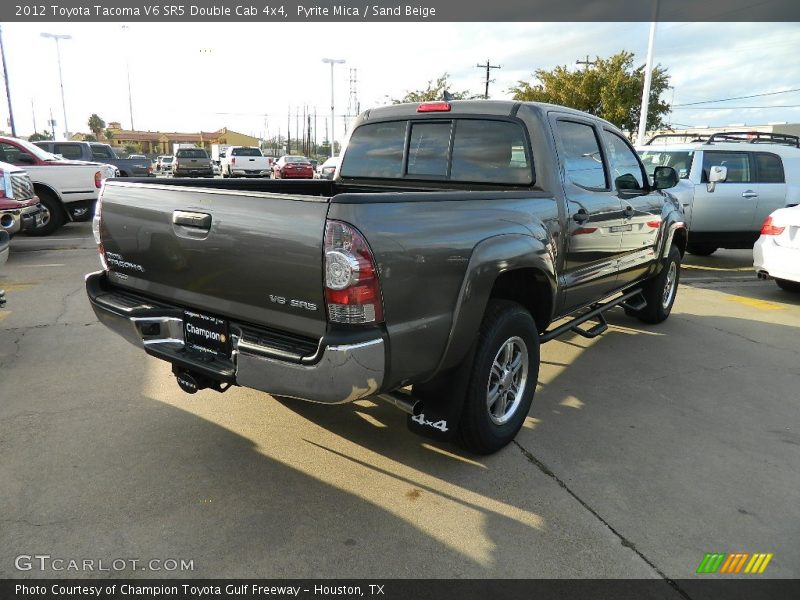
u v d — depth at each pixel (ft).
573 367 15.88
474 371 9.95
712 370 15.84
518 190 12.24
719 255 37.19
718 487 10.12
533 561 8.15
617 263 15.38
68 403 12.70
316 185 15.06
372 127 14.69
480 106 12.75
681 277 29.53
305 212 7.83
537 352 11.55
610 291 15.88
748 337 18.92
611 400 13.73
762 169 32.65
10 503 9.12
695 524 9.07
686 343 18.15
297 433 11.65
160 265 9.94
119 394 13.21
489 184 12.65
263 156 103.24
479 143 12.78
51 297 21.53
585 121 13.75
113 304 10.54
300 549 8.28
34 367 14.70
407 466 10.56
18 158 36.55
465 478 10.21
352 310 7.74
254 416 12.32
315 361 7.87
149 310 10.14
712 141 34.04
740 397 14.06
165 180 11.03
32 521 8.71
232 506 9.22
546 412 13.01
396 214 8.17
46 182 36.47
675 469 10.69
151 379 14.08
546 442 11.61
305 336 8.34
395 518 9.04
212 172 99.66
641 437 11.91
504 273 10.64
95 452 10.71
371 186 14.71
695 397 14.01
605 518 9.17
